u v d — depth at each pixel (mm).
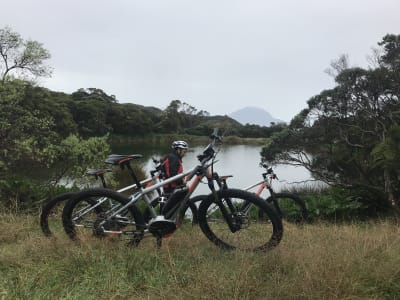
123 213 3781
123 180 13500
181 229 4746
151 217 4047
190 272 3059
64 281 2998
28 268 3230
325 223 7430
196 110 75188
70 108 51219
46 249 3648
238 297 2666
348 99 10586
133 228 3863
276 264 3215
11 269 3221
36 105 21578
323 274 2893
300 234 4805
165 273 3104
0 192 6289
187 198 3639
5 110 11539
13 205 5973
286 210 7207
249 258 3275
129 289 2885
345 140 10773
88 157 12938
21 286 2818
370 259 3252
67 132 29312
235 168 23266
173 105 72688
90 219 3844
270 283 2855
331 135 11062
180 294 2727
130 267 3191
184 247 3793
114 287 2889
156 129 65688
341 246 3725
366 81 10141
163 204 3775
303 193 11961
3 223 4668
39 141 12438
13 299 2654
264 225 3834
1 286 2832
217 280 2844
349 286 2773
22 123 11727
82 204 3992
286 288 2748
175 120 67875
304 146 11578
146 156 32500
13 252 3641
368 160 10797
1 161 10734
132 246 3664
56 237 3867
